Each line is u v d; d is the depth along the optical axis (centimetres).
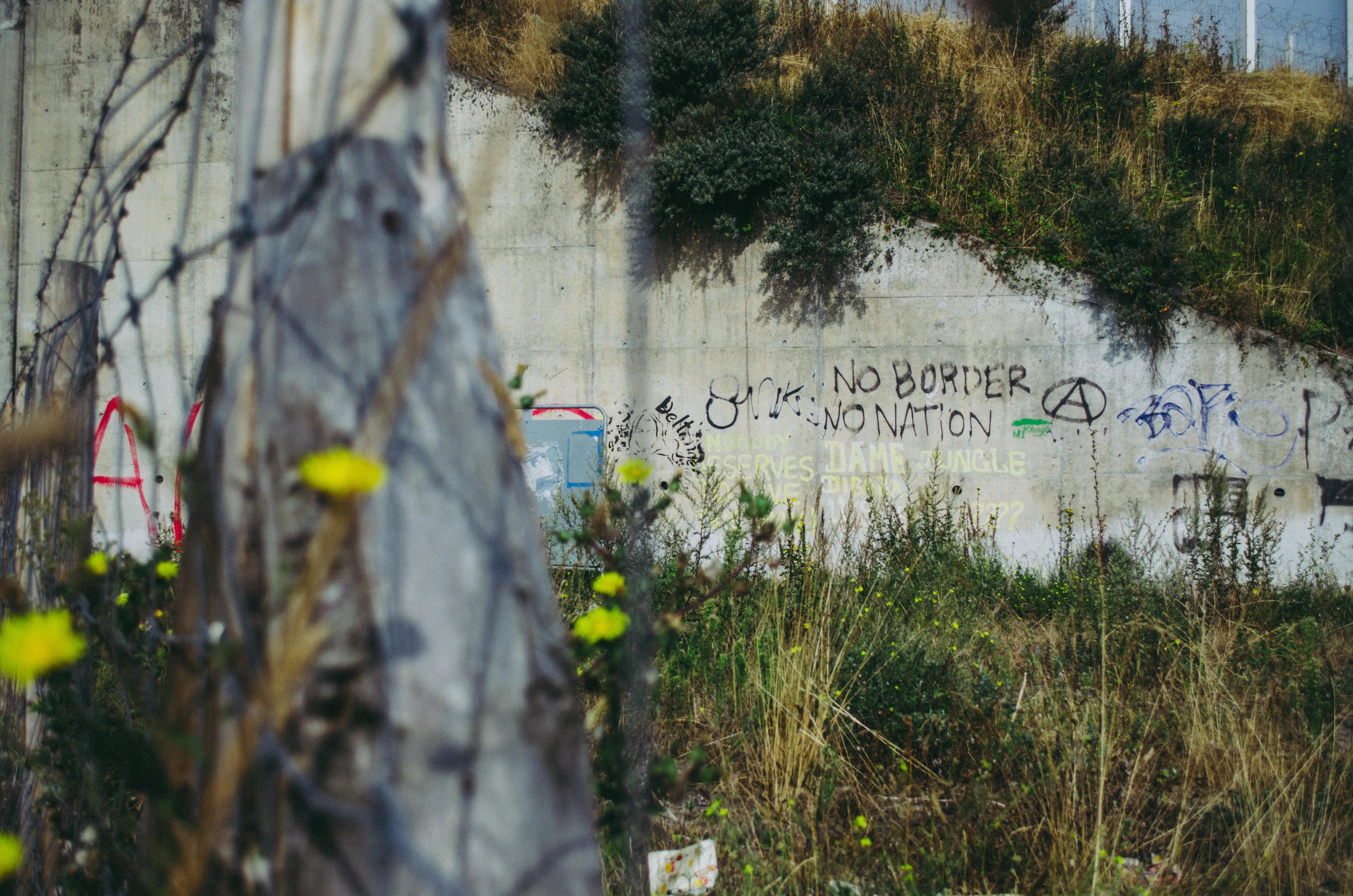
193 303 813
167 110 141
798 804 273
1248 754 285
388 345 92
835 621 402
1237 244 799
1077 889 233
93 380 152
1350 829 263
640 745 206
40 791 161
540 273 845
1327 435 741
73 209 162
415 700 84
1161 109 917
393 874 80
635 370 830
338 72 100
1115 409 772
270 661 84
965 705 322
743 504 238
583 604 312
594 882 93
